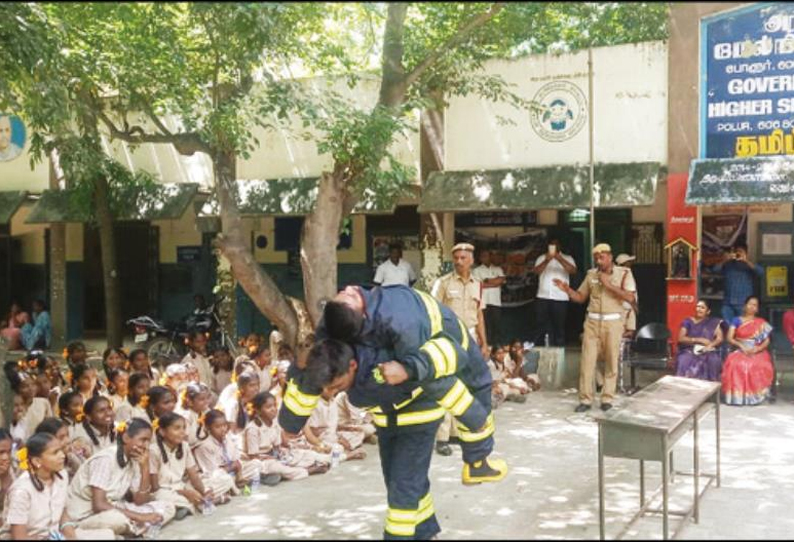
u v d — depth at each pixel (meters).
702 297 12.55
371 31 9.21
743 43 9.99
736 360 9.41
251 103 8.88
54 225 13.95
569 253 13.12
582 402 9.16
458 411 4.55
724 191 9.73
